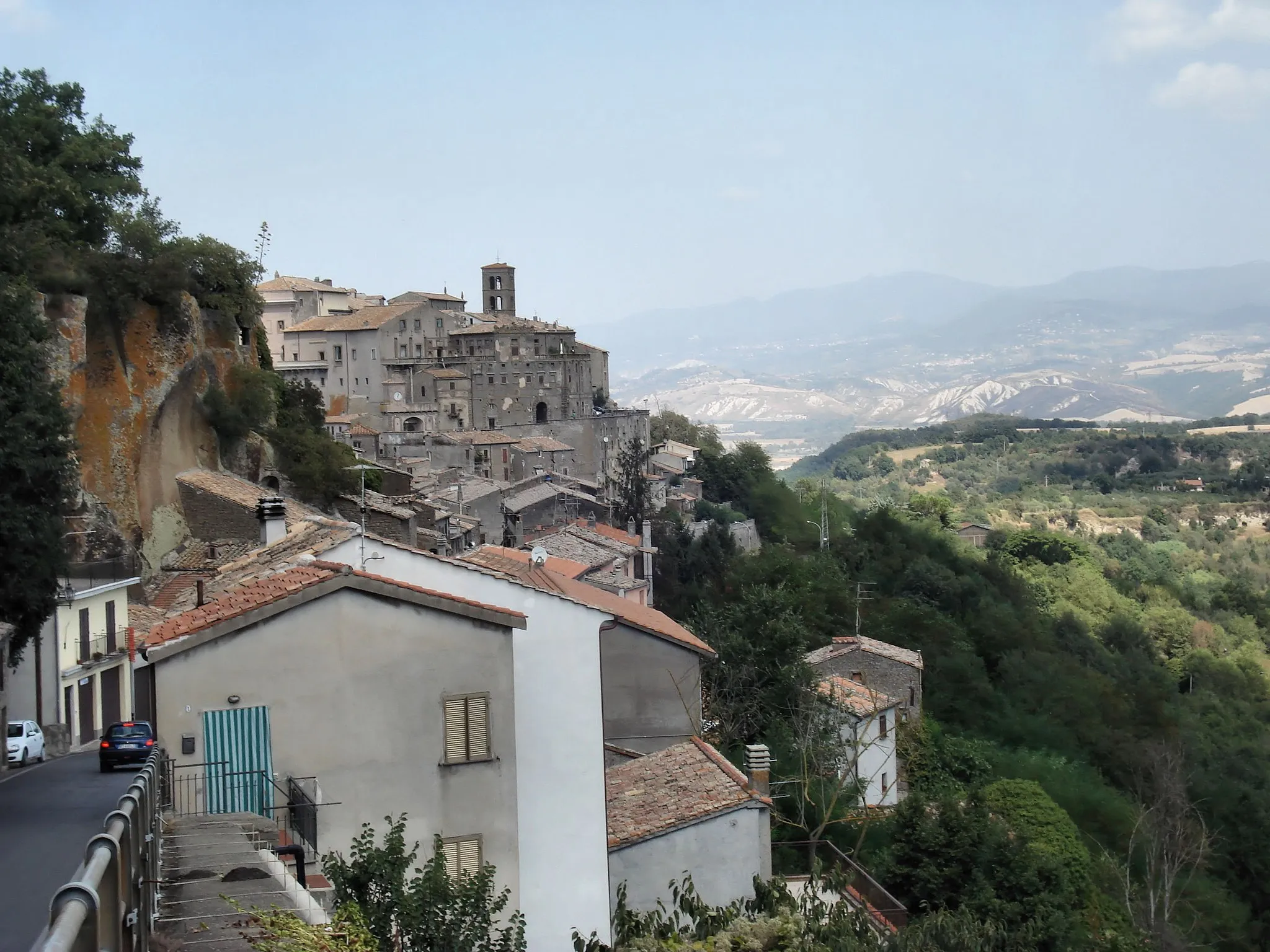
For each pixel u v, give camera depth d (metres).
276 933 14.95
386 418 190.88
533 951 28.12
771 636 60.50
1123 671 103.31
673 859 31.75
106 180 78.94
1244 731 107.62
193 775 23.38
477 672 25.11
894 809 50.88
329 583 24.38
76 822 30.42
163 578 67.12
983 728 77.50
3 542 37.53
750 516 171.25
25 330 39.78
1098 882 58.59
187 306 75.19
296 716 24.08
